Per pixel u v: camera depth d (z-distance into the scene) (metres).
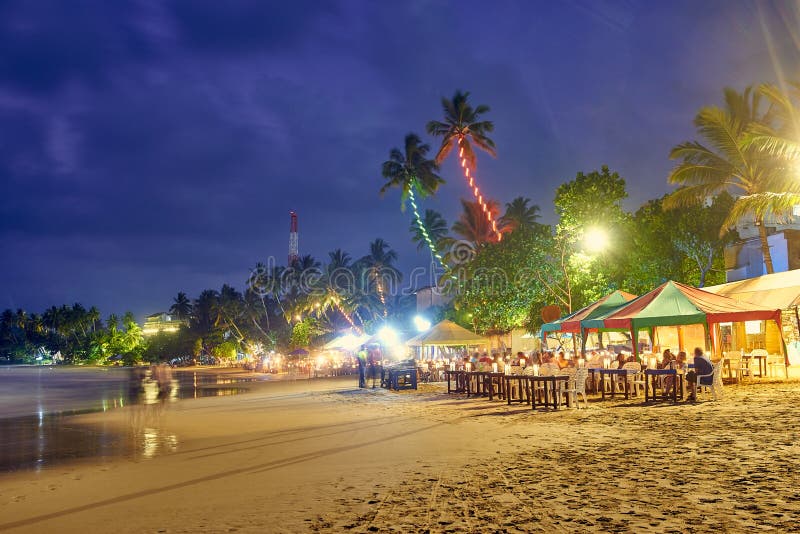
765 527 5.25
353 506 6.61
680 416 12.62
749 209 27.38
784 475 7.06
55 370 118.75
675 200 32.00
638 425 11.72
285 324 113.12
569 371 15.88
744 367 20.11
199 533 5.83
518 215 71.62
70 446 12.55
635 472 7.60
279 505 6.80
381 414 16.17
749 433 10.02
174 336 129.75
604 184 32.97
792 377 20.36
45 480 8.91
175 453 11.05
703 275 37.09
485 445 10.29
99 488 8.20
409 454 9.75
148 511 6.79
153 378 19.25
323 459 9.67
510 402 17.38
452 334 28.61
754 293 25.11
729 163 30.73
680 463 7.99
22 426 17.03
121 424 16.52
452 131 50.44
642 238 37.34
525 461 8.70
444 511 6.23
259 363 73.56
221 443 12.09
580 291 34.06
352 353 50.09
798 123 24.66
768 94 25.16
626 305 19.78
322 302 87.62
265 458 10.04
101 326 177.62
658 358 20.81
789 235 33.38
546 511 6.04
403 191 54.75
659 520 5.56
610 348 30.55
